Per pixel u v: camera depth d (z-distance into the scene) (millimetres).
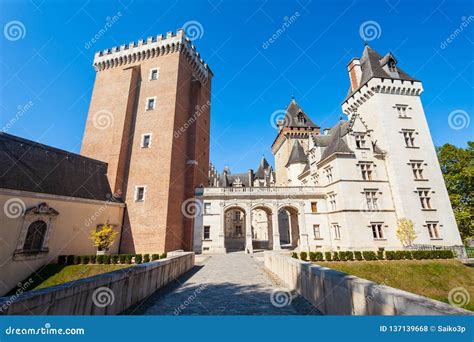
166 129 29297
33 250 18547
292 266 10570
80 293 5574
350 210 26375
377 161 28531
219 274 14258
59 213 20719
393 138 28828
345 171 27609
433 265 20625
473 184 30953
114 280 6891
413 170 28203
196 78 36094
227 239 61094
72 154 25766
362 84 32344
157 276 10227
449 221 26641
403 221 25531
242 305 8117
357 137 29562
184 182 31328
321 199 30672
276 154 55188
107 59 34500
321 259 21188
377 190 27484
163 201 26781
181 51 32656
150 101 31344
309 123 49531
